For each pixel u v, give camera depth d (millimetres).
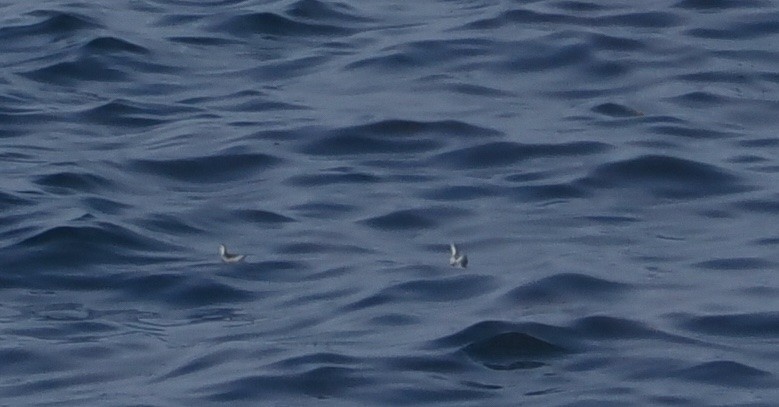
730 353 29844
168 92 44906
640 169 38906
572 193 37938
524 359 29750
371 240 35625
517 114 42594
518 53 46750
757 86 44531
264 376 29000
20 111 43281
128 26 49531
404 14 50562
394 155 40281
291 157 40156
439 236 35812
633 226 36188
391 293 32688
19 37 48719
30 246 34844
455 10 50500
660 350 29969
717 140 40812
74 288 33438
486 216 36781
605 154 39719
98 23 49531
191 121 42594
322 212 37094
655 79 45062
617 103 43344
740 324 31000
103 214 36469
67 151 40469
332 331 31047
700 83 44688
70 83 45594
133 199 37594
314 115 42594
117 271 34031
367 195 37938
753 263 34031
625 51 46688
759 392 28422
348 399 28328
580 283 32781
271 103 43750
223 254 34469
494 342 30219
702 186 38219
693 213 36875
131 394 28703
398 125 41656
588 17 49000
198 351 30359
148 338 31141
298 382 28844
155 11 51062
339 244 35375
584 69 45750
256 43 48625
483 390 28656
